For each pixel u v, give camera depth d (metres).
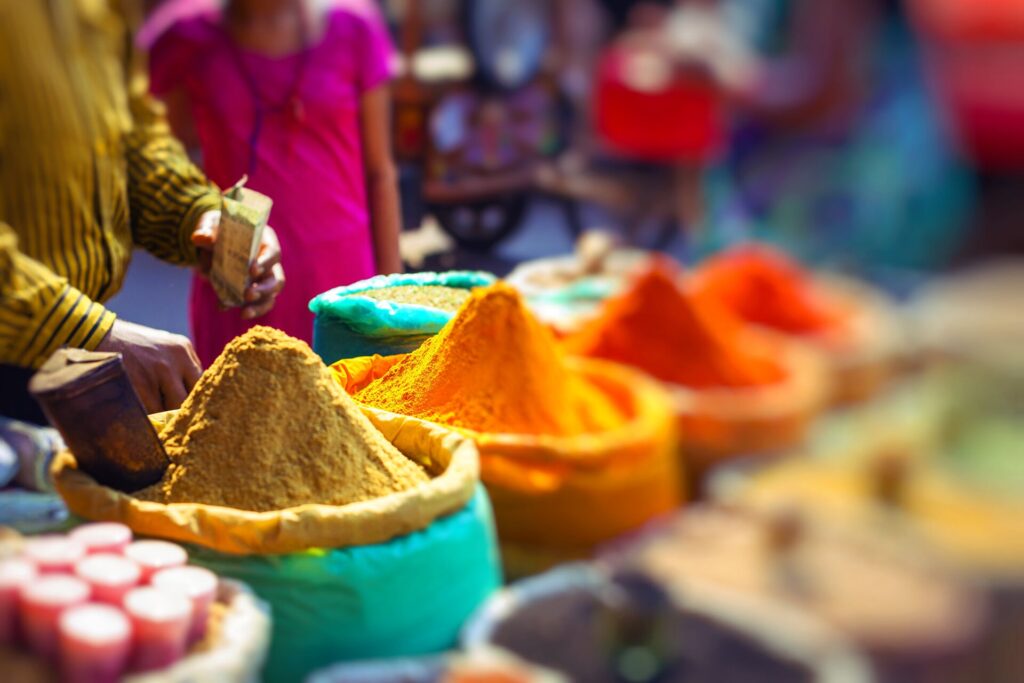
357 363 1.71
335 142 1.88
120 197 1.73
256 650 1.27
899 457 1.87
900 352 2.35
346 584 1.38
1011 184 2.34
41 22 1.61
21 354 1.54
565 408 1.95
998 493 1.78
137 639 1.20
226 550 1.38
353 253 1.86
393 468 1.52
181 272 2.03
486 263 2.45
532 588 1.47
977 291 2.29
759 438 2.37
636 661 1.40
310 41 1.93
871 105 2.52
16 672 1.18
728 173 3.37
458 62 2.84
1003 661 1.52
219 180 1.87
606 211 3.33
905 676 1.45
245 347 1.52
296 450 1.49
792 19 2.69
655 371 2.65
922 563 1.62
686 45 3.47
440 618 1.44
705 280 3.21
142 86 1.80
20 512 1.46
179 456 1.49
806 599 1.53
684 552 1.64
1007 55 2.25
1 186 1.61
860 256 2.61
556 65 3.60
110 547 1.29
